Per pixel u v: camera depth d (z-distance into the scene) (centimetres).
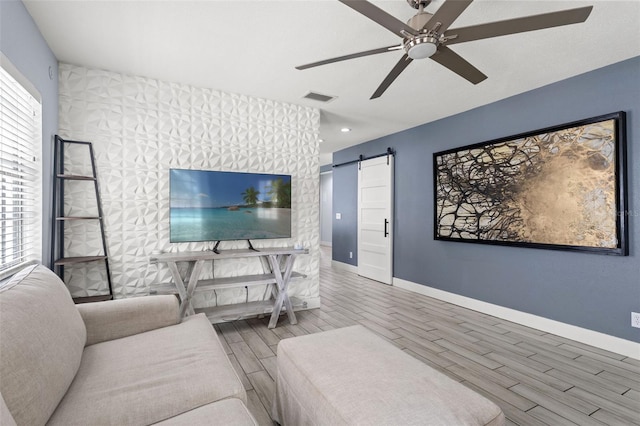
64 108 275
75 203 281
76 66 280
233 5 199
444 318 355
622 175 262
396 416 113
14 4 180
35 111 220
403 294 457
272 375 230
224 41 240
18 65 186
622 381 224
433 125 444
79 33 229
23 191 209
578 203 289
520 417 185
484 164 370
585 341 287
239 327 326
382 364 150
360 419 113
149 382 129
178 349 159
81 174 282
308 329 321
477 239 377
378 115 420
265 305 336
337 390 130
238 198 339
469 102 368
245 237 342
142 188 305
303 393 143
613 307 271
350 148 625
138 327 184
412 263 475
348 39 237
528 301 331
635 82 261
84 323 169
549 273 314
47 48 242
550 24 156
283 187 363
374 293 462
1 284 138
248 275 350
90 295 287
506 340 294
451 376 230
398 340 293
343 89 333
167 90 315
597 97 282
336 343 173
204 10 204
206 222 323
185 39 238
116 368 141
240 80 312
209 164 334
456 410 117
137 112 303
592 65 276
